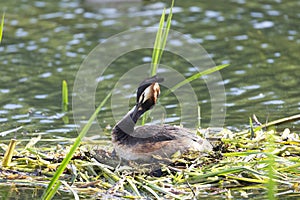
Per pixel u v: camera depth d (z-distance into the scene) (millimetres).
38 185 11812
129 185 11484
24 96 17188
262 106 16188
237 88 17453
